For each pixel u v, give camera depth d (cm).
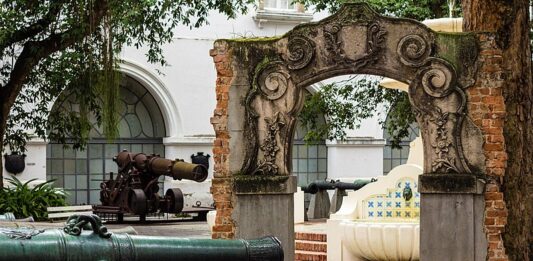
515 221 1487
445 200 1486
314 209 2612
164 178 3047
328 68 1523
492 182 1479
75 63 2238
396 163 3294
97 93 2272
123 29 2261
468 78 1483
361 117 2745
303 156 3203
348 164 3194
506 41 1503
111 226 2556
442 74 1486
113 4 2142
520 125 1499
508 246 1483
